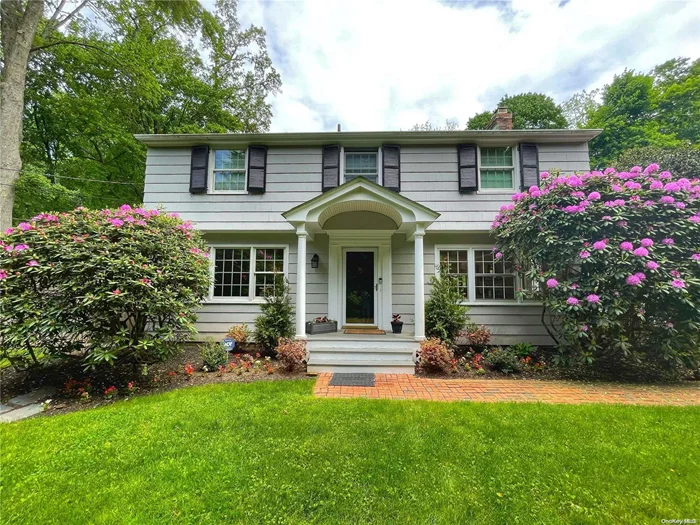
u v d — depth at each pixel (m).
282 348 5.45
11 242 4.53
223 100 15.51
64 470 2.52
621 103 17.36
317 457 2.68
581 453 2.73
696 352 4.94
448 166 7.73
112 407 3.83
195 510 2.09
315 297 7.59
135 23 11.11
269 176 7.87
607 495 2.22
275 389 4.45
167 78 13.27
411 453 2.74
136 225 5.11
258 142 7.88
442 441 2.95
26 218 10.60
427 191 7.68
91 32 10.48
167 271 4.93
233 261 7.88
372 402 3.93
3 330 4.23
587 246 5.22
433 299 6.92
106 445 2.88
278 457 2.68
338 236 7.63
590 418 3.45
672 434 3.08
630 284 4.79
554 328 6.42
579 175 6.58
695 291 4.80
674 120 16.88
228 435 3.07
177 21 10.98
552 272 5.61
